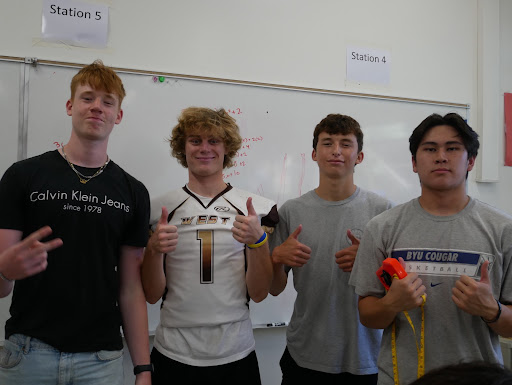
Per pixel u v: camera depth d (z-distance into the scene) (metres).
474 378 0.38
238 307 1.19
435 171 1.02
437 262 1.00
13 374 0.94
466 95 2.24
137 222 1.13
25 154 1.55
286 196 1.88
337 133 1.36
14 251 0.83
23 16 1.57
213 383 1.12
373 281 1.08
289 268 1.50
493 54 2.26
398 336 1.03
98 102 1.06
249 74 1.86
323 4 2.00
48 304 0.96
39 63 1.57
